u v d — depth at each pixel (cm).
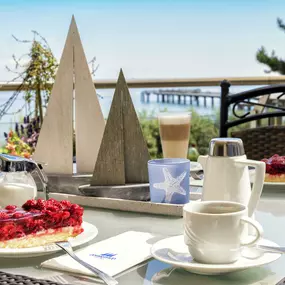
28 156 157
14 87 220
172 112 148
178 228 101
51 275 78
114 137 121
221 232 77
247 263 77
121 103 121
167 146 148
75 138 131
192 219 78
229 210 81
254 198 90
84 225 101
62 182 125
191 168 149
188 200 114
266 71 777
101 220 108
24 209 94
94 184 122
